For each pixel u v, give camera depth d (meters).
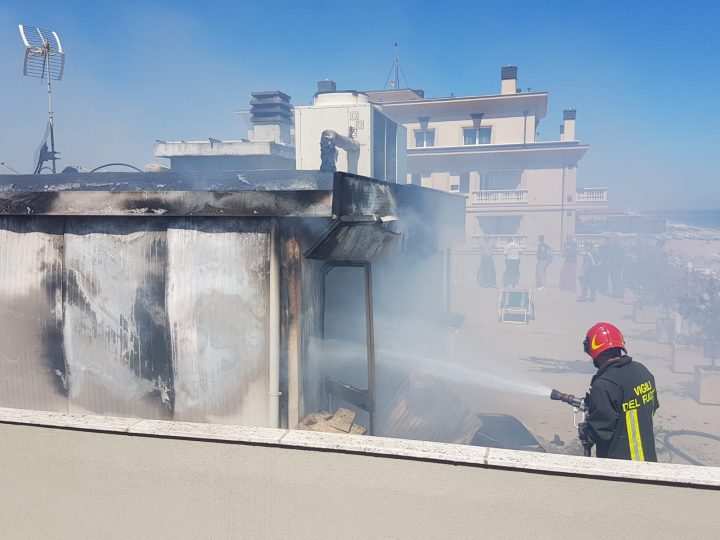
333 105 10.67
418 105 30.30
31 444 3.10
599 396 3.59
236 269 4.37
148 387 4.61
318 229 4.33
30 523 3.17
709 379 7.88
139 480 2.96
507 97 29.19
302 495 2.77
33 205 4.62
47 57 8.61
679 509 2.36
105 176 7.28
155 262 4.53
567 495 2.46
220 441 2.83
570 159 27.19
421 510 2.62
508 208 27.94
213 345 4.45
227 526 2.88
